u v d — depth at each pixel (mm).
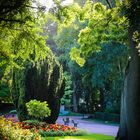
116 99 47281
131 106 16016
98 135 23500
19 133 15789
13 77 26938
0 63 17078
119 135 17188
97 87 50656
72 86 58406
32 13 14750
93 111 57406
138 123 15859
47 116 24266
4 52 16656
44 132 21562
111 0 25797
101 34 20453
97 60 43125
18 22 14641
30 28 16297
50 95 26609
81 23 44281
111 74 44438
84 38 20125
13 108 43688
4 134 14516
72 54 20062
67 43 49562
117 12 17359
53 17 15922
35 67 26141
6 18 13688
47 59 26531
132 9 13570
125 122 16984
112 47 41000
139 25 15273
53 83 26641
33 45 17016
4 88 40031
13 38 16359
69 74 56688
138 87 15820
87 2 18094
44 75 26297
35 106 23000
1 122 16125
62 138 20484
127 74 16734
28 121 23375
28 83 26062
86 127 34125
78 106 59781
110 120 45844
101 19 19250
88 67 46438
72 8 16172
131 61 16062
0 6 12586
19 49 16859
